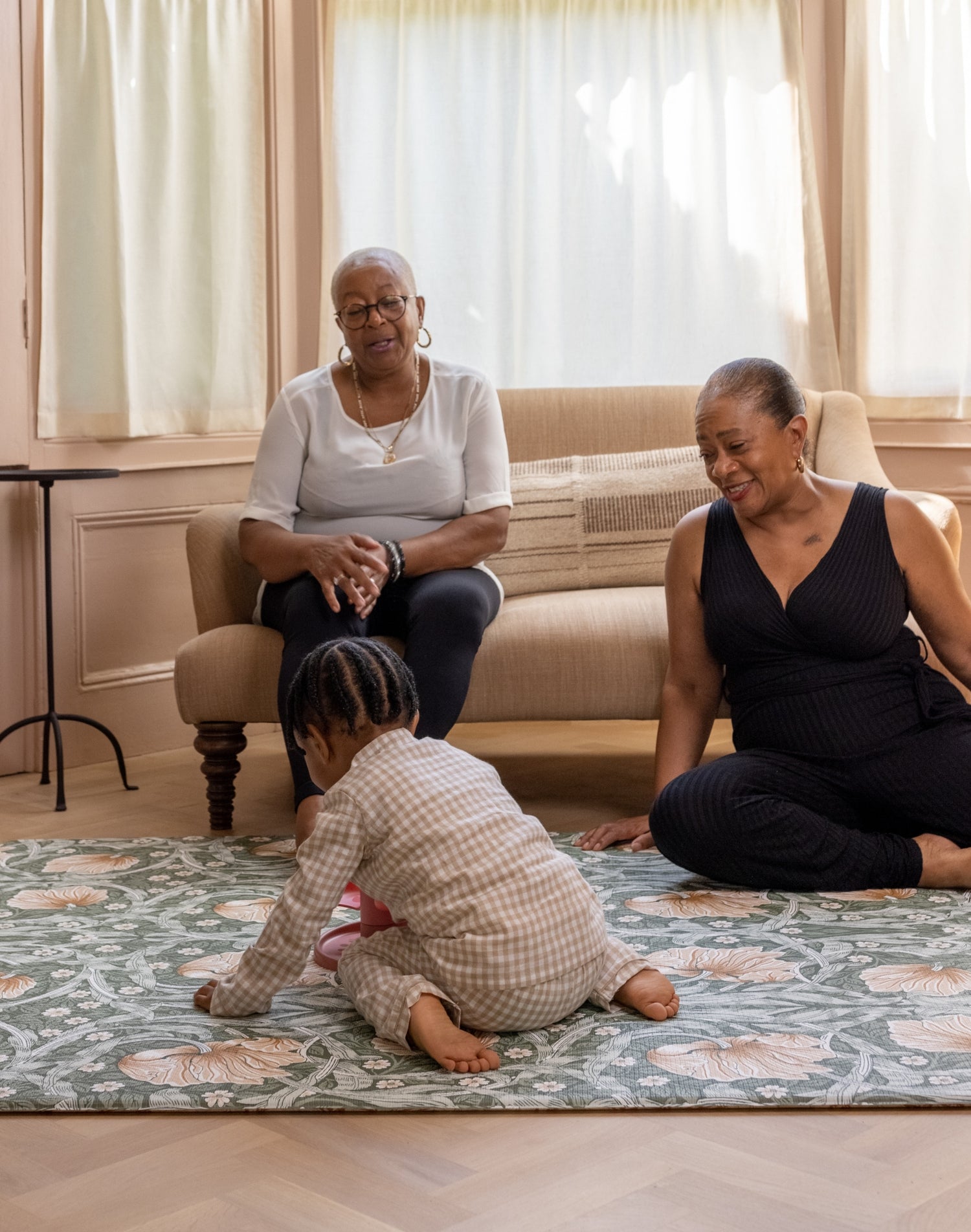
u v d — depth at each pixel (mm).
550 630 2908
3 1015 1868
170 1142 1514
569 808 3129
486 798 1801
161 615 3896
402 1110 1574
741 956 2064
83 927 2260
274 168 4066
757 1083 1611
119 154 3635
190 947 2154
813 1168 1435
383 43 4168
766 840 2369
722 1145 1491
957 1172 1419
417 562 2846
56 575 3607
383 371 2965
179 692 2898
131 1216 1352
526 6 4137
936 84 4059
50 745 3635
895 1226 1314
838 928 2193
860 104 4152
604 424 3518
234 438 4047
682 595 2682
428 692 2658
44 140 3506
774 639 2512
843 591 2479
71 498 3623
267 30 4012
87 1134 1538
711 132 4164
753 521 2568
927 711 2455
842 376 4258
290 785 3434
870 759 2441
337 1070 1675
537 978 1741
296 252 4184
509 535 3297
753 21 4148
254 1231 1322
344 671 1828
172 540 3906
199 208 3893
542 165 4207
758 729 2531
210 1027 1821
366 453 2988
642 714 2908
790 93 4160
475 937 1723
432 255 4242
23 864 2656
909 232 4125
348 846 1747
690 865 2430
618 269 4223
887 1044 1723
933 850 2396
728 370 2492
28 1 3422
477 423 3035
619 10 4145
